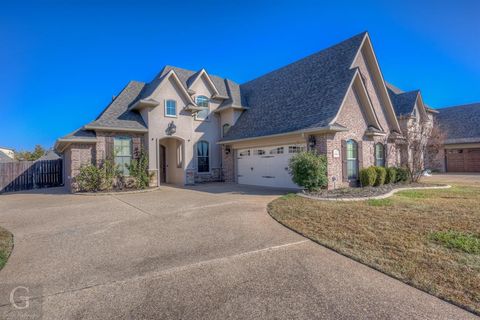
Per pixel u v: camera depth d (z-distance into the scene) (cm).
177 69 2083
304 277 393
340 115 1409
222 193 1335
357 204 925
